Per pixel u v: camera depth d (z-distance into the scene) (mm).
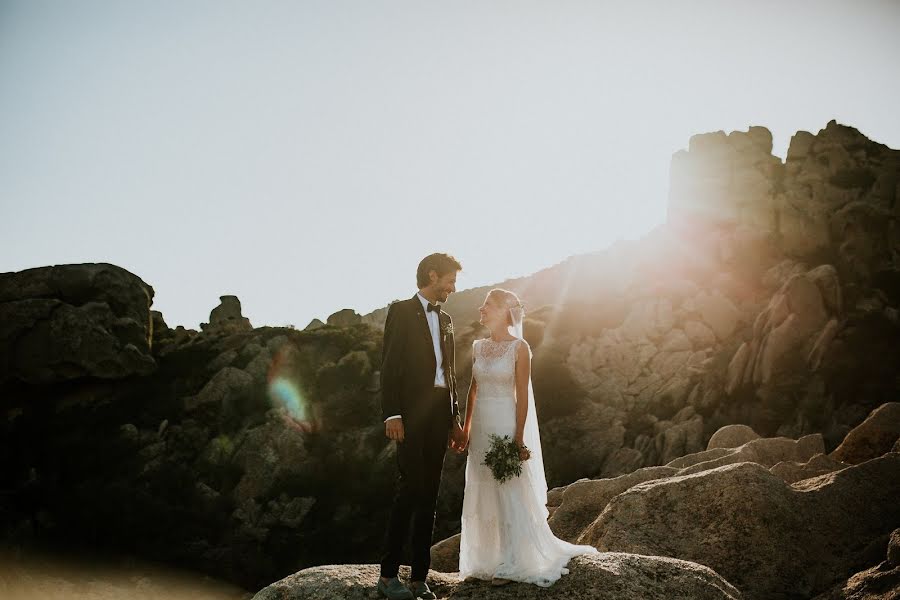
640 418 50625
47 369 54312
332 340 61594
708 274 59281
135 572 42500
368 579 5840
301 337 61500
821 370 46906
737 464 8250
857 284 53750
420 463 5785
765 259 58719
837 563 7418
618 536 7766
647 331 55625
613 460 47969
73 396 54938
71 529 44469
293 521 47469
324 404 55375
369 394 56000
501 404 6285
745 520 7668
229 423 53844
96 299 58625
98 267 59812
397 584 5500
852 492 8117
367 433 53156
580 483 10742
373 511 48406
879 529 7781
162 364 59531
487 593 5645
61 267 58875
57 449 50531
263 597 5684
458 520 45375
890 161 60938
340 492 49812
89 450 50625
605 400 52781
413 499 5730
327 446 52656
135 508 46250
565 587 5559
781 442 11766
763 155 64375
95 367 55281
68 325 55344
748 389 48688
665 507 8008
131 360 56750
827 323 48750
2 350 54125
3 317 54812
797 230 58781
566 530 10008
